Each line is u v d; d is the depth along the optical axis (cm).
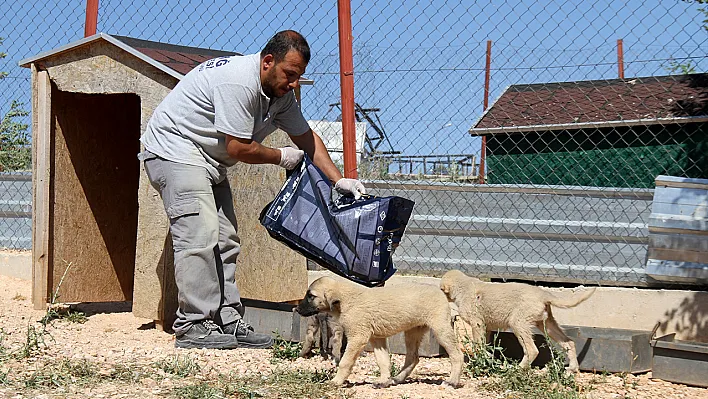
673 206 552
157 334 561
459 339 525
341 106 596
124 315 625
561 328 502
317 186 470
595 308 565
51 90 614
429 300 441
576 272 583
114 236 658
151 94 568
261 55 489
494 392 437
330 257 462
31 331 541
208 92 498
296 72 486
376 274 457
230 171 575
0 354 470
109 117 653
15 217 773
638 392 452
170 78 561
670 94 638
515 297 485
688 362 471
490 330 506
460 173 656
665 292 550
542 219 589
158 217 570
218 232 517
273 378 444
